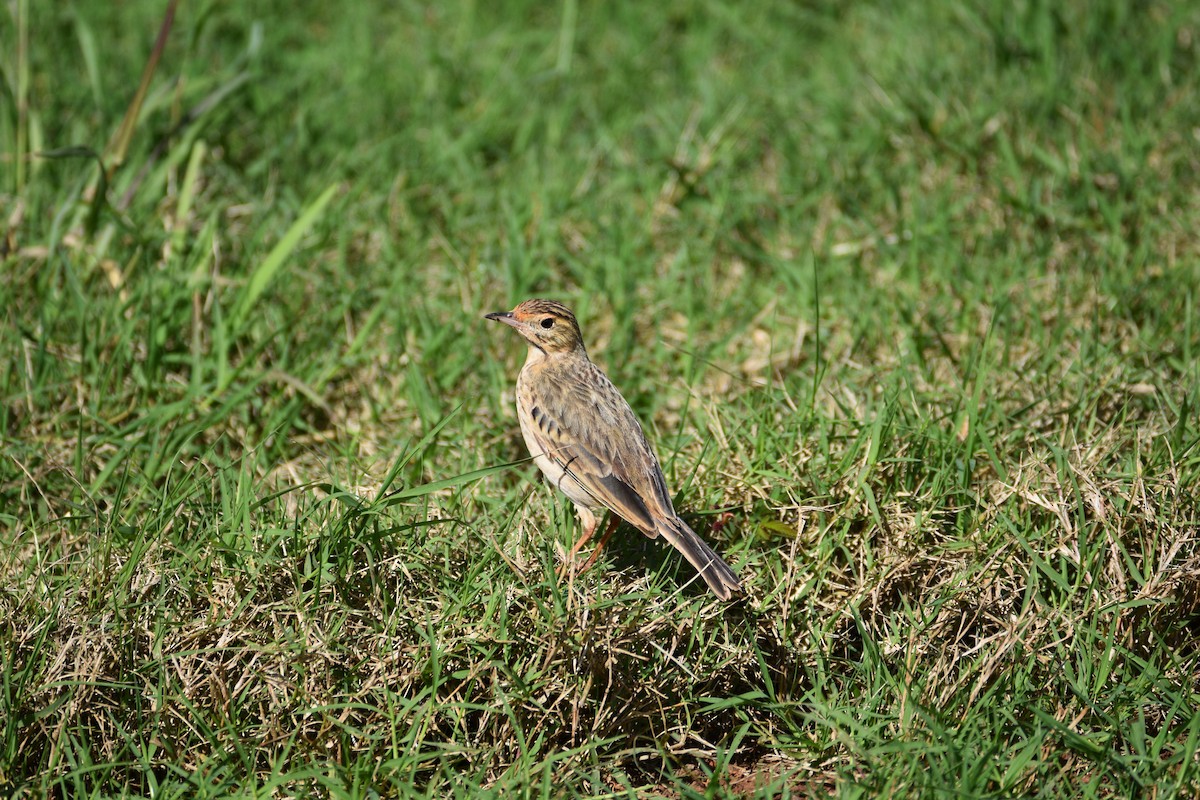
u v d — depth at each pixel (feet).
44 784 25.79
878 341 42.73
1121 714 28.40
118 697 28.32
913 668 29.07
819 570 31.22
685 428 39.19
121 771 27.58
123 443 36.88
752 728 29.86
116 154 47.73
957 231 48.62
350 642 28.60
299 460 38.14
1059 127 53.88
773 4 68.44
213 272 43.62
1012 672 28.89
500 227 49.24
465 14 65.77
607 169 54.13
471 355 42.27
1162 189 48.60
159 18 65.62
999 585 30.68
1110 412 37.83
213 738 26.99
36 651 27.55
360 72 60.34
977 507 32.12
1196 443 32.76
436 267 47.42
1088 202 48.49
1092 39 58.18
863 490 32.48
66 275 43.29
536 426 33.73
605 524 34.40
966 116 53.72
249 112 57.11
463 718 28.12
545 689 28.53
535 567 30.63
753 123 56.44
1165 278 43.86
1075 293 44.24
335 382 42.14
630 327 43.32
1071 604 30.32
